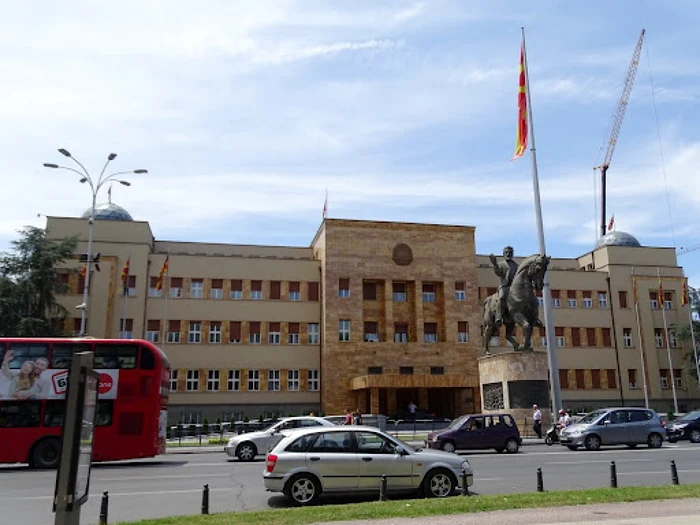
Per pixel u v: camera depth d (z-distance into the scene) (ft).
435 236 211.41
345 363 193.88
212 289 198.59
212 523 34.81
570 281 225.35
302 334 201.05
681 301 229.25
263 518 36.11
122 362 81.46
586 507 38.65
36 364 80.28
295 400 195.11
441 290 209.97
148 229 198.70
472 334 205.36
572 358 217.36
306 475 45.44
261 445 87.81
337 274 200.34
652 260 232.53
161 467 77.56
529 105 122.72
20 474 71.20
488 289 221.05
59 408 79.46
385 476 44.78
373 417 149.69
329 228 203.51
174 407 186.19
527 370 113.39
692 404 220.64
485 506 38.91
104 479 64.59
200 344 192.65
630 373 219.82
